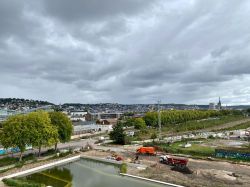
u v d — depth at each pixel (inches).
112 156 4205.2
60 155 4264.3
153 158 4114.2
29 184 2699.3
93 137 6983.3
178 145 5265.8
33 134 3878.0
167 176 3100.4
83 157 4370.1
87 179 3137.3
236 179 2938.0
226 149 4291.3
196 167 3474.4
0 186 2736.2
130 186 2829.7
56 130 4333.2
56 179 3139.8
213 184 2778.1
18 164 3597.4
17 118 3900.1
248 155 3821.4
